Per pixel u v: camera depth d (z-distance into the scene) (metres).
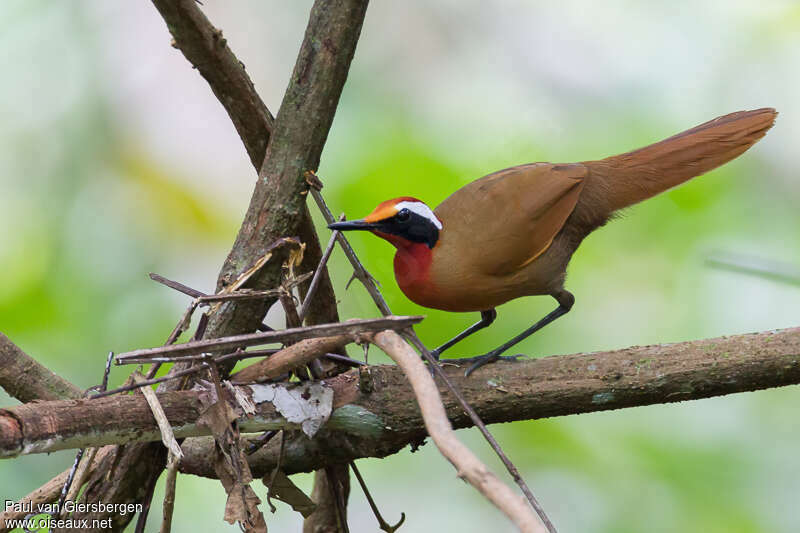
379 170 11.49
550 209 8.73
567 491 10.62
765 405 11.02
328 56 6.77
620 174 9.20
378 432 6.82
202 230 11.77
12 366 7.31
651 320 11.49
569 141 12.16
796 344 6.82
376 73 12.54
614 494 10.53
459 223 8.59
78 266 11.17
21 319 10.74
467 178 11.57
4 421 5.62
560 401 6.91
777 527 10.20
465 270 8.48
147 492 6.75
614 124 12.17
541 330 11.38
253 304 6.87
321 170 11.65
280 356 6.45
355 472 7.34
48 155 11.54
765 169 11.99
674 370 6.82
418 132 12.05
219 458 6.37
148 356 5.54
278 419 6.53
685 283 11.65
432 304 8.85
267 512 11.00
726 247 11.66
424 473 11.30
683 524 10.28
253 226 6.93
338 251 11.16
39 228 11.26
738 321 11.44
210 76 6.93
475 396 6.92
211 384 6.46
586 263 11.85
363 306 11.00
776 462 10.68
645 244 11.93
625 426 10.99
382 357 11.15
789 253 11.58
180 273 11.56
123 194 11.70
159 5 6.44
